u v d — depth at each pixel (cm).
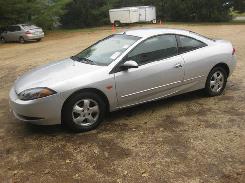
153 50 654
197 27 3444
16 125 647
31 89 570
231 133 569
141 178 449
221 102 718
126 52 627
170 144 539
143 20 4394
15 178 464
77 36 3153
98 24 5459
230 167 468
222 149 517
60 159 508
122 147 536
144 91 644
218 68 743
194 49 709
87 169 477
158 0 5056
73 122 586
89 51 698
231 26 3375
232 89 808
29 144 562
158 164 482
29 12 3756
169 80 669
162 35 673
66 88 569
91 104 598
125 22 4356
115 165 484
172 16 4975
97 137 575
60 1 4103
